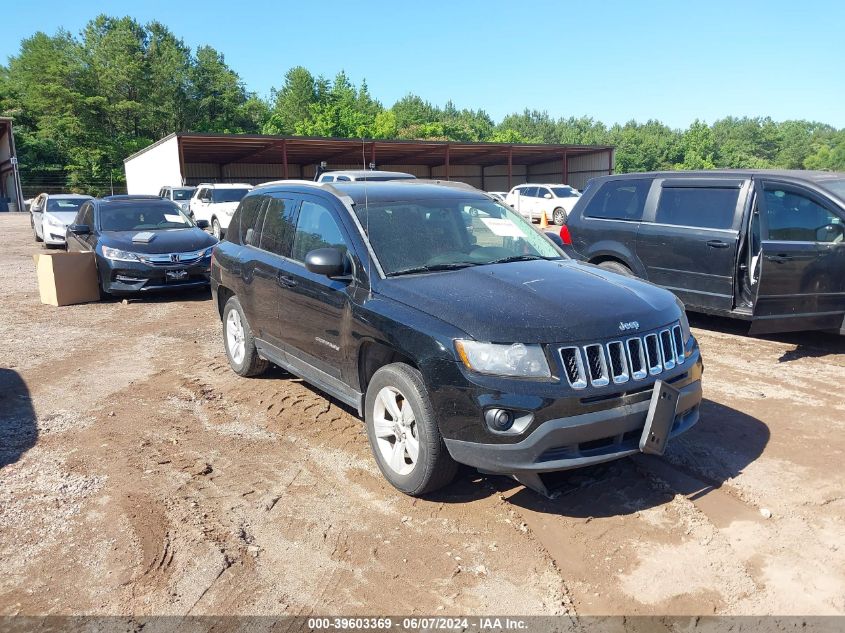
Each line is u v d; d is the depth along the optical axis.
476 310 3.65
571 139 131.88
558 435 3.39
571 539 3.52
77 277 10.72
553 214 29.78
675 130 141.38
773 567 3.24
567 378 3.43
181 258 10.82
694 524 3.62
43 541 3.57
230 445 4.82
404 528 3.65
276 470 4.40
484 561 3.33
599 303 3.75
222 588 3.14
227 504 3.95
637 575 3.20
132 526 3.70
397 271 4.27
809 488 4.00
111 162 67.56
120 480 4.27
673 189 7.81
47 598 3.09
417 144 42.50
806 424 4.99
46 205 19.94
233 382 6.29
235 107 80.50
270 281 5.34
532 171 57.91
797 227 6.60
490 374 3.45
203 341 8.05
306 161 48.97
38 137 68.06
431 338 3.63
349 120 73.56
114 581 3.21
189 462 4.54
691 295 7.50
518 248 4.85
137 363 7.04
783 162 134.75
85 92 69.50
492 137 87.62
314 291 4.68
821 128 183.00
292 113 87.88
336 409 5.51
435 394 3.60
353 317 4.22
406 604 3.01
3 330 8.74
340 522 3.72
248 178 48.72
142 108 70.56
